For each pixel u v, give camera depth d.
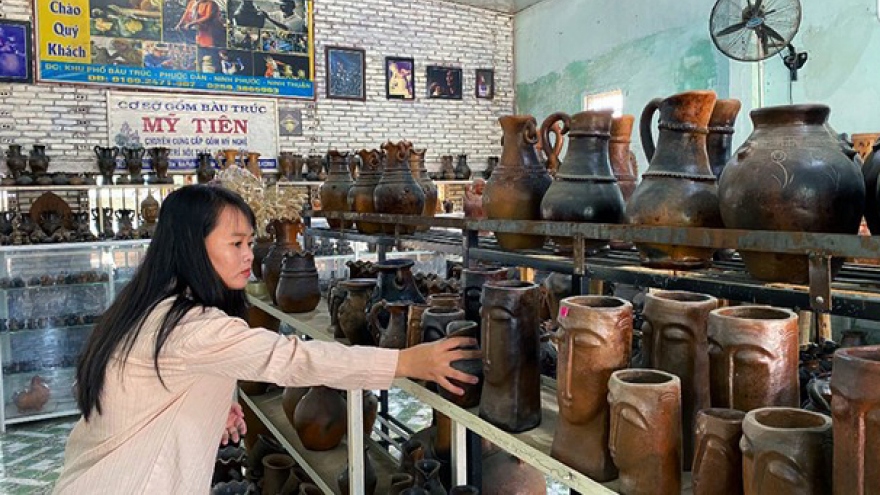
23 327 5.19
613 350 1.21
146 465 1.42
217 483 2.88
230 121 7.09
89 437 1.48
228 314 1.57
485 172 8.30
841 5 4.98
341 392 2.72
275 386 3.49
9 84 6.10
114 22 6.50
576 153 1.61
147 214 6.13
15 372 5.17
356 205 2.78
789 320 1.08
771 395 1.06
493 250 1.87
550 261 1.63
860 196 1.05
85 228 5.69
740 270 1.36
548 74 8.17
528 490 2.06
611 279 1.45
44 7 6.21
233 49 7.07
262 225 3.04
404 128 8.10
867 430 0.82
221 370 1.43
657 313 1.25
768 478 0.90
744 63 5.55
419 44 8.16
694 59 6.14
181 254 1.47
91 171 6.42
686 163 1.31
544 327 2.02
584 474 1.22
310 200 6.78
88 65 6.41
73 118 6.36
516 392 1.44
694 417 1.22
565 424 1.26
